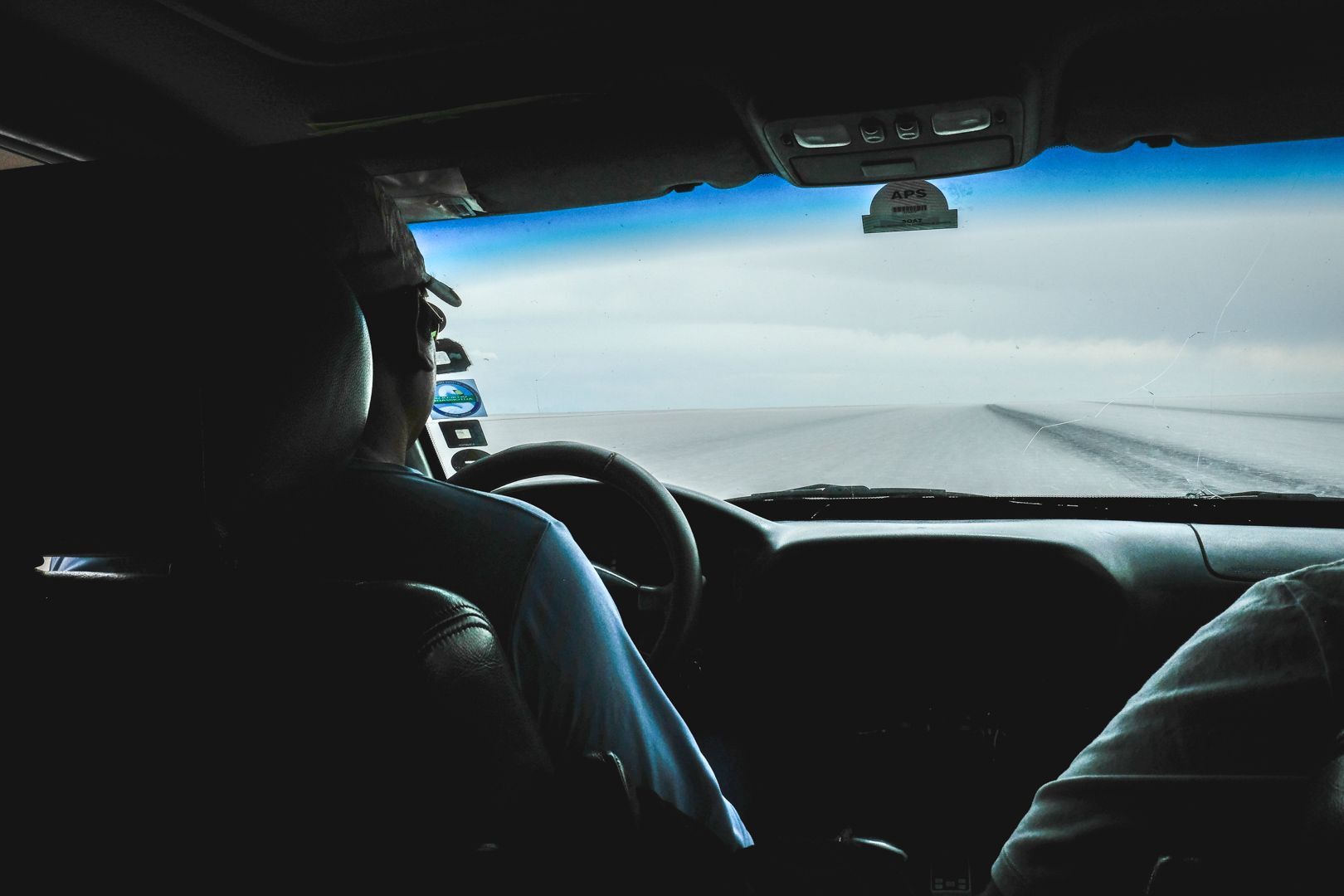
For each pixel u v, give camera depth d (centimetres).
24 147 209
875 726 219
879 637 219
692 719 227
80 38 195
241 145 246
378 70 210
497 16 191
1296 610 53
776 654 224
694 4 184
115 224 64
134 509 64
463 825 64
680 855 75
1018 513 237
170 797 61
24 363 62
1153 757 58
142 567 84
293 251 69
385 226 100
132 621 65
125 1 181
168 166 69
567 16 190
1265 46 187
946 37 186
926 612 218
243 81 216
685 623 173
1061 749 212
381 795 61
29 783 62
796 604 223
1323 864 44
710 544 226
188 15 187
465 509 96
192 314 63
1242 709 53
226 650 63
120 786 62
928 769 214
